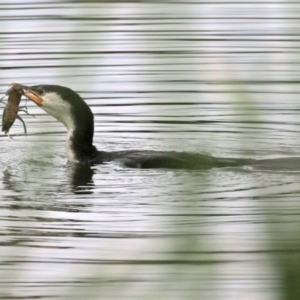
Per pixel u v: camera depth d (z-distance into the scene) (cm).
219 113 1808
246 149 1540
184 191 586
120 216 1201
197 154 1407
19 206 1265
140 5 2383
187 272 640
